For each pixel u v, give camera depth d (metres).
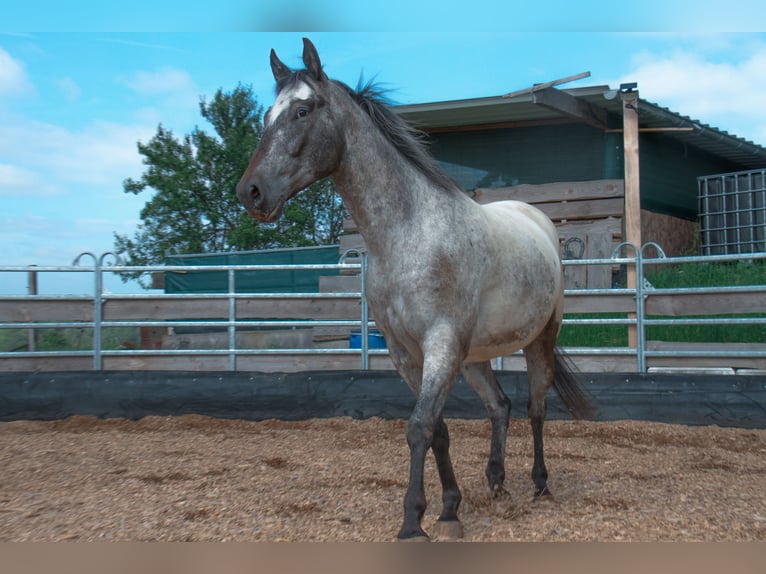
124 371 7.28
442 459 3.46
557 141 13.13
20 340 9.56
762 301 6.61
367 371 7.08
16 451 5.75
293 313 7.67
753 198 13.49
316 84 3.42
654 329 8.89
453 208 3.51
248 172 3.29
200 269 7.66
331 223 20.62
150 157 18.94
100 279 7.67
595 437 6.12
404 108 12.20
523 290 3.87
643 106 11.63
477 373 4.25
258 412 7.04
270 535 3.46
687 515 3.72
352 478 4.71
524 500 4.13
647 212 12.66
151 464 5.22
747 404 6.32
